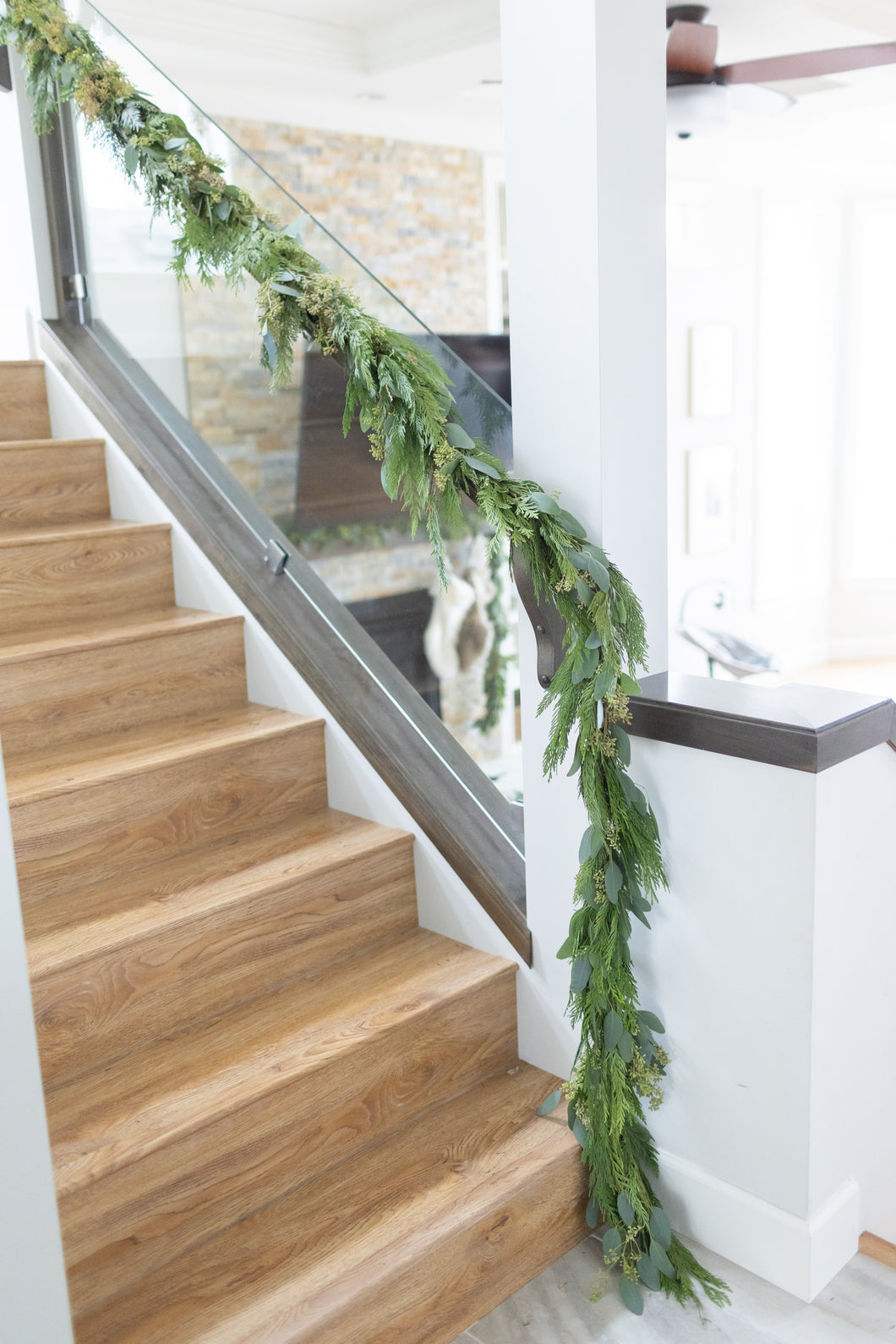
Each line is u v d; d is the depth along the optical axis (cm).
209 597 257
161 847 212
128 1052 184
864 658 833
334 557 229
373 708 229
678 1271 183
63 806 196
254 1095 171
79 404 280
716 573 759
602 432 177
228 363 239
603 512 180
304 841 221
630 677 178
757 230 741
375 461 209
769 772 167
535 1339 173
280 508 238
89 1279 155
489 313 684
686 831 181
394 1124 195
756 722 165
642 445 184
